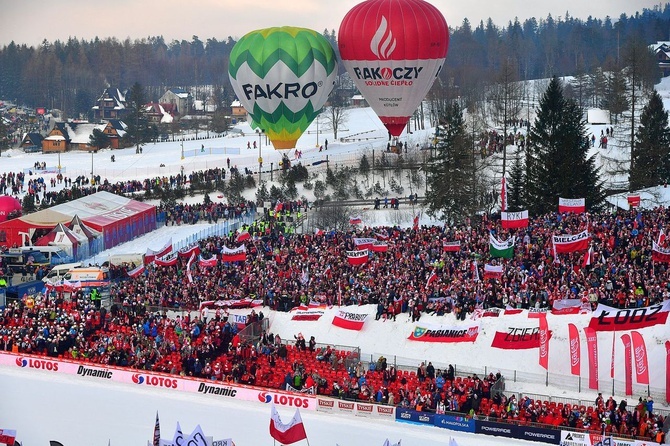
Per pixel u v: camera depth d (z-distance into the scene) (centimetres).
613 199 8888
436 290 6103
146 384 5869
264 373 5703
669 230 6556
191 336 6078
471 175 9175
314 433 5019
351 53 6681
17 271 7794
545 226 7031
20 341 6272
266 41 6712
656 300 5553
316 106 6912
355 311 6184
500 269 6084
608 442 4556
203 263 6962
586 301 5703
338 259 6894
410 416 5172
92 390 5766
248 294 6606
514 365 5541
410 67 6588
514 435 4900
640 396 5041
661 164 9619
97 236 8619
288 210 9956
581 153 8662
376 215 9831
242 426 5172
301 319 6238
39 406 5494
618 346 5406
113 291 6906
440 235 7075
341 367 5678
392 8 6506
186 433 5091
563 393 5241
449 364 5506
